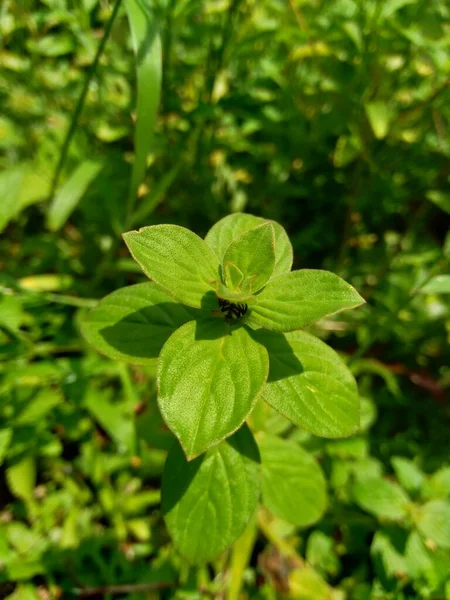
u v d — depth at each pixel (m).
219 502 0.12
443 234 0.31
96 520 0.21
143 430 0.16
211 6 0.24
